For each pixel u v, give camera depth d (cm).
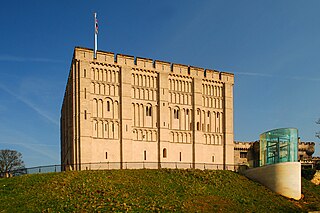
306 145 9744
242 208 4972
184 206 4672
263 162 6656
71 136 7044
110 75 7212
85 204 4250
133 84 7438
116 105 7188
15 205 4175
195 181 5819
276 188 5897
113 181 5278
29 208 4088
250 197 5469
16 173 6269
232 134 8412
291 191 5800
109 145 7000
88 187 4862
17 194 4550
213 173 6356
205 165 7862
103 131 6988
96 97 7006
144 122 7438
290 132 6162
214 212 4697
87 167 6612
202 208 4756
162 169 6303
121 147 7081
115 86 7225
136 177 5650
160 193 5038
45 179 5147
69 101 7662
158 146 7488
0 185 4925
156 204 4575
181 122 7850
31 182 5016
